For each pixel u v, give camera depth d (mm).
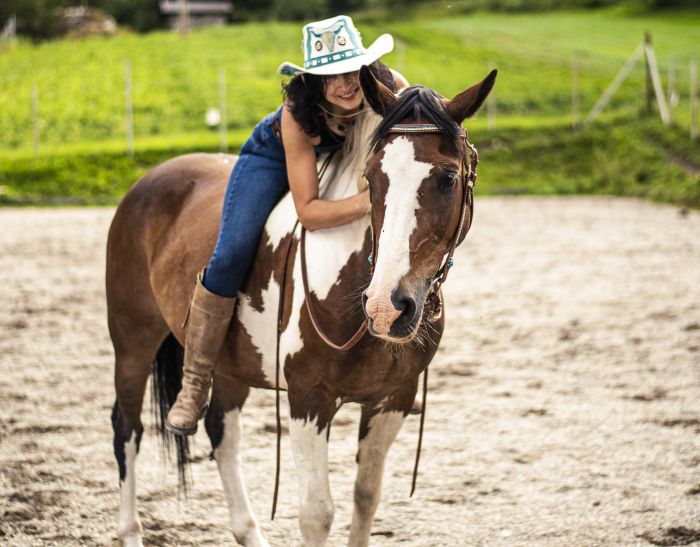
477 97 3322
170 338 4918
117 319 5000
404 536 4836
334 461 6008
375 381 3709
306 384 3703
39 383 7879
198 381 4133
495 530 4891
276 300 3891
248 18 80125
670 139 27453
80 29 61844
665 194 22453
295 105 3766
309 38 3736
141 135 30062
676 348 8836
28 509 5156
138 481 5664
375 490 4047
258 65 39469
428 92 3314
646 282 12188
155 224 4758
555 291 11781
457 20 63781
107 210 21969
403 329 3117
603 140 28641
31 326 10148
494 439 6375
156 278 4605
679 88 36906
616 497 5289
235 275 3986
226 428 4695
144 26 79875
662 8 66750
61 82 35938
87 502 5289
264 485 5590
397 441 6383
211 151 27516
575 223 18484
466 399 7359
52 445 6273
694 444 6176
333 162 3908
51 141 29172
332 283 3631
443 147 3240
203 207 4500
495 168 27109
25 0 63062
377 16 70000
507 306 10945
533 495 5359
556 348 8953
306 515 3623
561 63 44156
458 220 3363
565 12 69438
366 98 3410
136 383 4934
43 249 15773
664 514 5020
